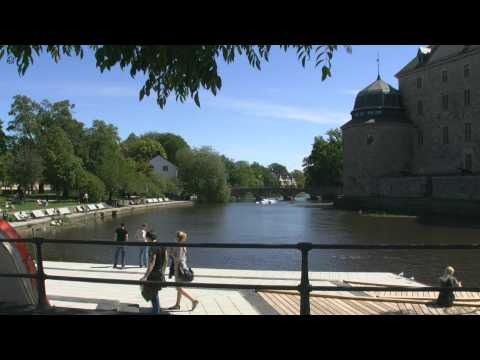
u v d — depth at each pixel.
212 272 14.73
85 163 80.88
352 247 4.55
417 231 46.31
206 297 10.33
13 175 60.97
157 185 109.38
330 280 13.36
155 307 8.25
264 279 13.48
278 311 8.86
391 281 13.43
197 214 73.19
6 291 6.24
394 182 82.94
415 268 24.55
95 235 42.53
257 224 54.88
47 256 27.34
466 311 8.86
